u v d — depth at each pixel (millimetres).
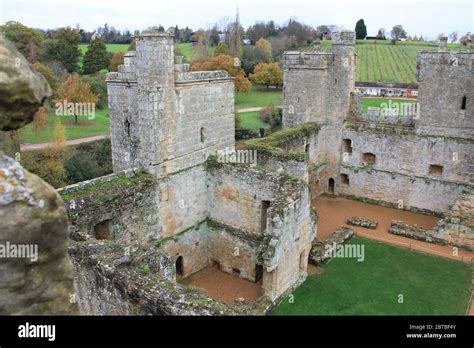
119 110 27406
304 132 36344
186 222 26953
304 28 124938
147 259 17062
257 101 75375
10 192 5688
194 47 94062
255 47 92250
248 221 26844
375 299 23969
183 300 13492
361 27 130750
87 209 20922
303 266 25844
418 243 30969
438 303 23594
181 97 24562
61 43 74750
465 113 32812
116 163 28844
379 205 38219
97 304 15664
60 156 42656
